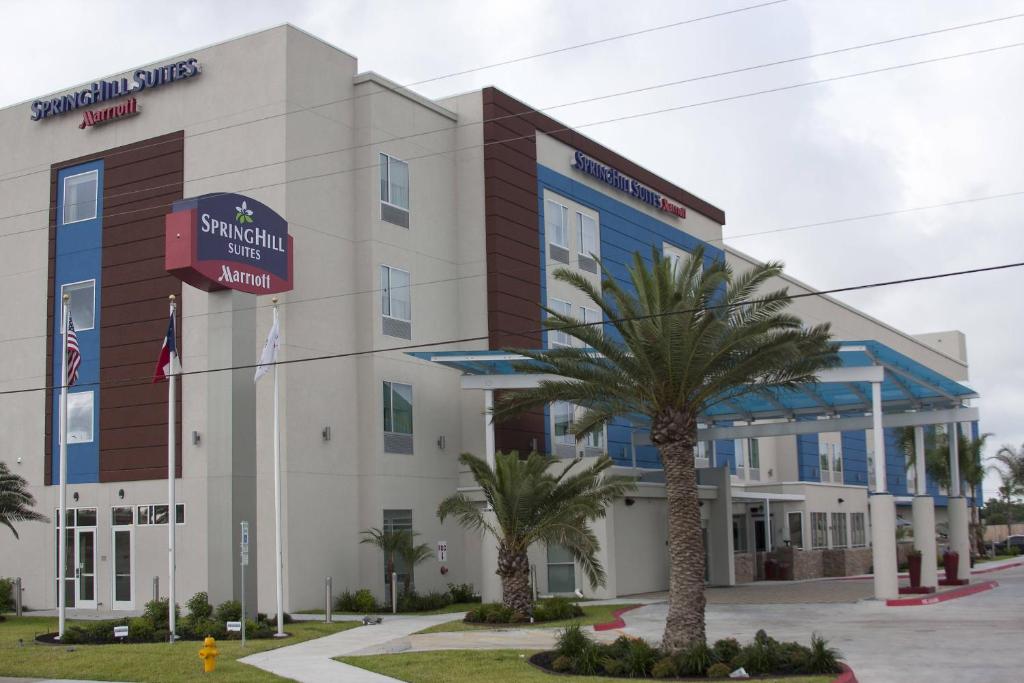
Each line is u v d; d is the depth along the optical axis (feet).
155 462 112.47
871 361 104.37
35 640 81.61
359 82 118.21
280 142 108.68
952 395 127.75
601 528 115.14
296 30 111.45
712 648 63.77
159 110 117.80
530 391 79.20
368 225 115.34
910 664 63.31
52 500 119.85
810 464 186.29
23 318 125.18
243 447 94.07
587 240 142.31
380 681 59.52
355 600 105.70
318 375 108.99
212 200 95.30
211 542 92.48
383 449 113.70
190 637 81.61
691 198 169.27
